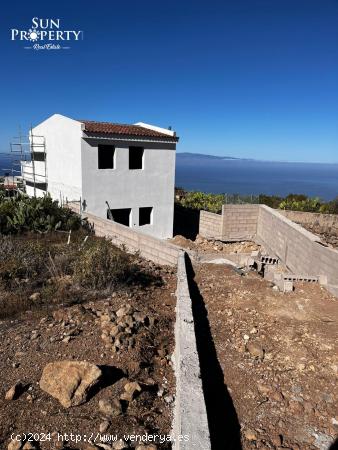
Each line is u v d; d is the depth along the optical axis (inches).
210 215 758.5
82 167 634.8
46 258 350.6
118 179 677.9
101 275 297.9
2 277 292.2
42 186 824.3
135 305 263.3
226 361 211.5
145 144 696.4
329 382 193.6
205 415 136.9
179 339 197.6
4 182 1100.5
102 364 180.4
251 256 496.4
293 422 164.6
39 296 267.1
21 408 147.0
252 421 163.8
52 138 739.4
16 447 126.3
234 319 267.0
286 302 297.3
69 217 600.4
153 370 189.5
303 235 469.4
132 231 461.7
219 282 346.9
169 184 749.9
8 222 536.1
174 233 807.1
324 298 308.7
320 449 149.9
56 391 152.6
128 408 154.4
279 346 229.1
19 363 178.1
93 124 692.1
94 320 226.8
